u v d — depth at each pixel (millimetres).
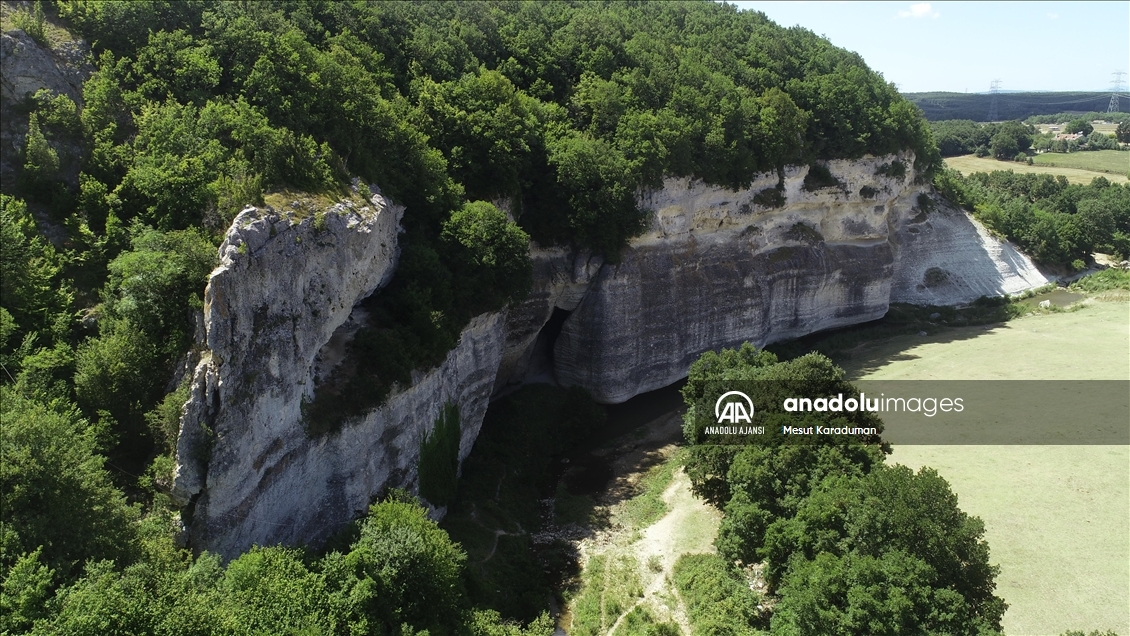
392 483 37156
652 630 34312
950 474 46312
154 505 26578
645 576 39125
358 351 35781
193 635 21344
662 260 58500
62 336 28703
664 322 58719
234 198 30828
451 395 42906
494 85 51281
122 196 32656
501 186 49938
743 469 37469
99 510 22969
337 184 35969
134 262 28641
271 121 37500
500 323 48688
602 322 55094
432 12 59969
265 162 33500
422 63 53125
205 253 29219
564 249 54406
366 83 42812
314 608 26234
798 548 33125
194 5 43000
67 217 32125
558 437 53250
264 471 29500
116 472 26969
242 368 28109
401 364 36438
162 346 28625
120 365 27266
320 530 32812
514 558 39750
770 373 43781
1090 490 43844
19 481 21562
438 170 44750
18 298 28312
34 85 34719
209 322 27062
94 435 25953
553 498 47500
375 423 35281
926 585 28234
